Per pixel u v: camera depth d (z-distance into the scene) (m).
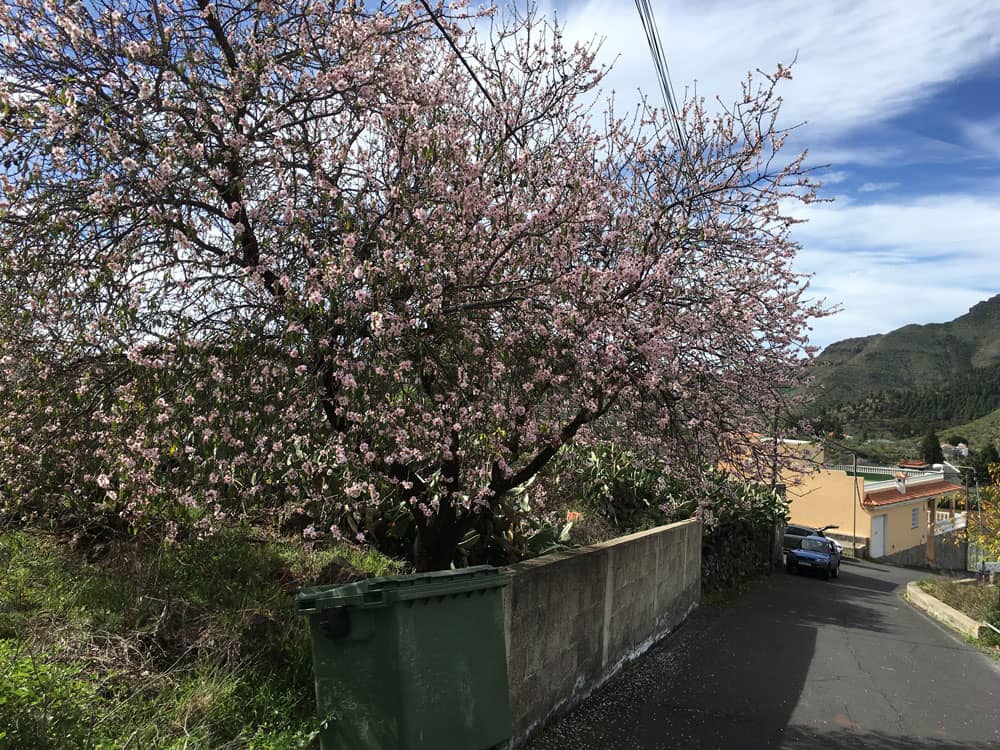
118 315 4.21
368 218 4.96
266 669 4.51
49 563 5.12
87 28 4.61
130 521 5.03
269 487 5.15
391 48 5.16
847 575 25.88
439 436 5.07
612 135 7.25
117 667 3.96
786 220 6.99
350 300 4.49
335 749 3.61
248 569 5.79
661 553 9.85
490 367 5.23
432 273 4.90
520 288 5.39
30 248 4.50
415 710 3.55
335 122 5.30
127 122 4.52
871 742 6.38
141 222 4.50
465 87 6.54
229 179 4.60
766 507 19.30
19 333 4.68
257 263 4.73
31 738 3.02
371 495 4.71
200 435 4.49
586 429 7.37
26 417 4.77
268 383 4.67
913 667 9.82
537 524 8.66
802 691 7.87
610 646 7.64
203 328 4.61
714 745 5.90
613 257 6.56
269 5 4.72
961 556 48.31
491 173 5.69
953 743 6.60
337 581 5.79
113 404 4.56
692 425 6.58
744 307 6.50
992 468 17.19
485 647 3.99
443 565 6.48
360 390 4.66
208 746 3.50
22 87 4.48
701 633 10.71
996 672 10.14
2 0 4.50
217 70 4.81
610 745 5.69
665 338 6.11
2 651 3.65
